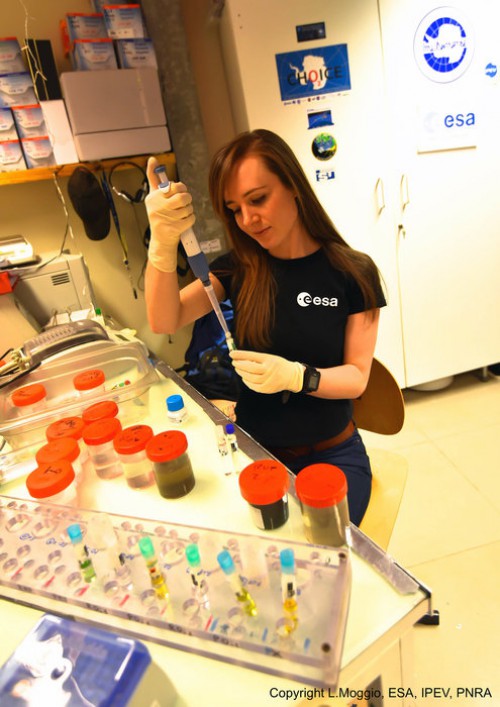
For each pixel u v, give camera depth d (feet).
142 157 6.37
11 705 1.31
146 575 1.78
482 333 7.87
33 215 6.88
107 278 7.50
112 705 1.27
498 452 6.45
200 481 2.43
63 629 1.52
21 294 5.28
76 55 5.73
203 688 1.44
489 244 7.41
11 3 6.25
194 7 7.03
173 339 8.21
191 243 2.97
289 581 1.52
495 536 5.09
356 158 6.56
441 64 6.38
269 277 3.56
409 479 6.17
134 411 3.25
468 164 6.93
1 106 5.67
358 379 3.39
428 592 1.63
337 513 1.86
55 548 2.00
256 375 2.93
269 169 3.04
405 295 7.35
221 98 7.52
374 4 5.99
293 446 3.60
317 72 6.13
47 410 3.14
